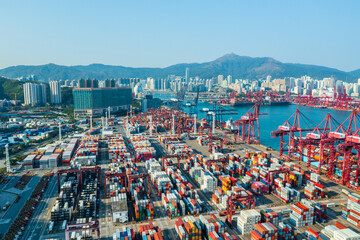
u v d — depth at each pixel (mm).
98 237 101500
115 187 146375
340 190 157875
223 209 130500
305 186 161375
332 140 176875
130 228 114688
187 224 108562
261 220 116562
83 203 128250
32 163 196125
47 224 118562
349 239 94250
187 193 139375
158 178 157625
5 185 163625
